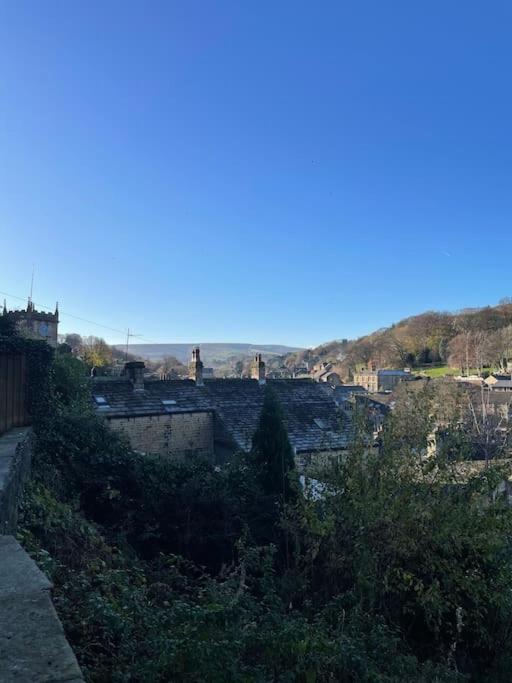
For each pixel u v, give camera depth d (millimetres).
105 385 19906
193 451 19109
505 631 7465
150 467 11570
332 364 112125
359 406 10203
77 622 3982
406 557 7703
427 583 7766
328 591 7957
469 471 8492
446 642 7551
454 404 9500
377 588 7312
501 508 7914
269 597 6262
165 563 7855
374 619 6621
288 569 8562
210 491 11477
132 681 3424
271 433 12562
